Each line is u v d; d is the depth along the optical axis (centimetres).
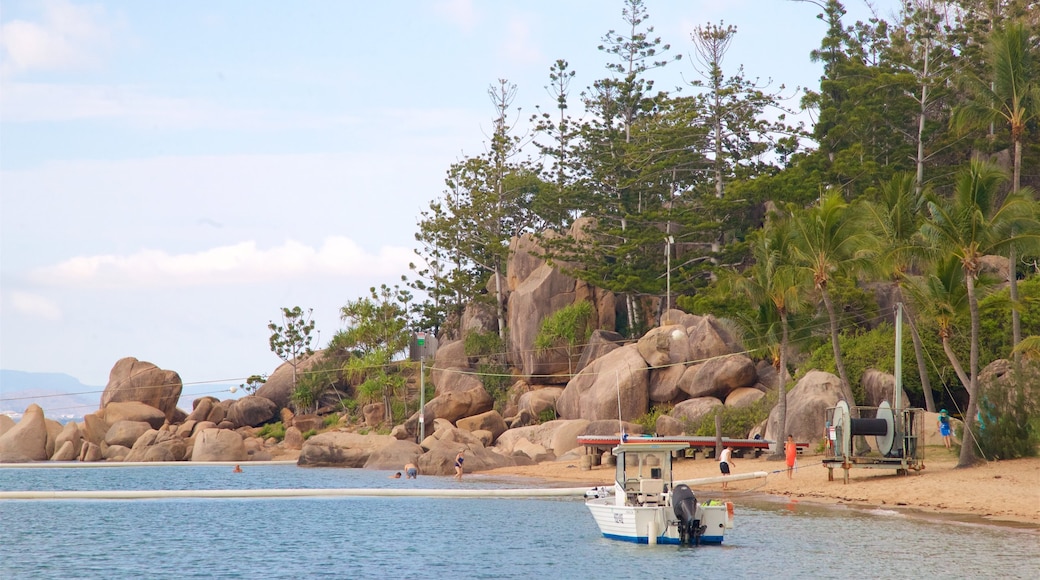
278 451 8475
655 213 8569
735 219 8669
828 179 7856
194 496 4831
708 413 6297
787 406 5834
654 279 8631
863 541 3181
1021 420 4472
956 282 4750
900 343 4931
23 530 3828
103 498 4897
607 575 2775
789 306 5578
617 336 8469
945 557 2884
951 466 4484
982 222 4209
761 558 2955
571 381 7625
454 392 8362
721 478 4628
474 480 5816
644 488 3322
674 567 2866
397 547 3341
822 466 4959
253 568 2977
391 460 6862
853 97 8000
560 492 4859
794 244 5503
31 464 7506
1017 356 4750
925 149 8012
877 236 5503
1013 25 5350
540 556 3108
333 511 4403
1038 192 7694
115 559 3144
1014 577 2611
